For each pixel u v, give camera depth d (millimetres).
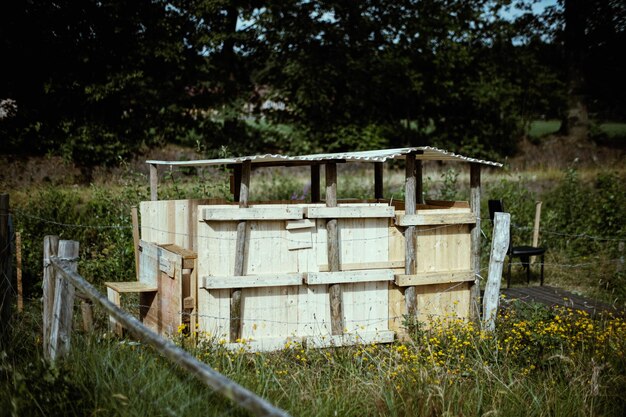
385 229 6363
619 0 24094
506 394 4648
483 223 10891
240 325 5848
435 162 19359
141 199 9859
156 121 17562
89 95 16234
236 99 18844
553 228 11336
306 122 19844
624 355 5500
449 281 6578
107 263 8461
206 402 3701
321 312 6129
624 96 25516
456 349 5578
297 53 19609
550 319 6230
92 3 16172
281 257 5969
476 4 22719
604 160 20266
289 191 12781
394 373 4875
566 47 24812
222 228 5762
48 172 14328
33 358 4492
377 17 21016
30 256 8117
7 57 15625
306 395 4398
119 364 4289
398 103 21516
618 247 10312
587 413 4652
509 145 22234
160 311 6223
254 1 19359
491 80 22062
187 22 17969
